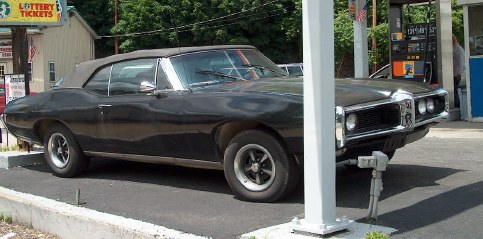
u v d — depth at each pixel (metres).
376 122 5.17
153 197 5.93
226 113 5.32
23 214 5.85
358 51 12.29
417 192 5.50
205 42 35.16
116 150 6.52
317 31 4.15
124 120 6.24
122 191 6.30
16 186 6.89
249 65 6.51
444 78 11.96
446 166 6.74
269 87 5.52
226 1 34.53
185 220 5.00
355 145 5.06
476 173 6.24
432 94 5.77
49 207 5.50
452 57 11.98
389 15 13.21
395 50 13.11
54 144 7.27
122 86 6.49
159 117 5.89
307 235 4.15
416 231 4.31
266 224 4.71
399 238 4.16
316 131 4.16
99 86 6.76
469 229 4.33
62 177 7.23
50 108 7.08
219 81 6.13
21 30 9.04
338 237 4.10
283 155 5.12
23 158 8.15
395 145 5.52
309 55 4.20
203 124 5.52
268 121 5.05
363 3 12.25
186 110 5.66
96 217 5.02
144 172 7.20
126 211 5.45
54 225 5.40
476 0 11.09
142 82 6.05
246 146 5.32
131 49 35.06
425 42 12.60
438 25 11.91
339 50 32.34
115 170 7.43
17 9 8.92
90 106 6.61
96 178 7.05
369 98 5.13
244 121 5.28
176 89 5.94
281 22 35.97
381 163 4.43
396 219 4.63
